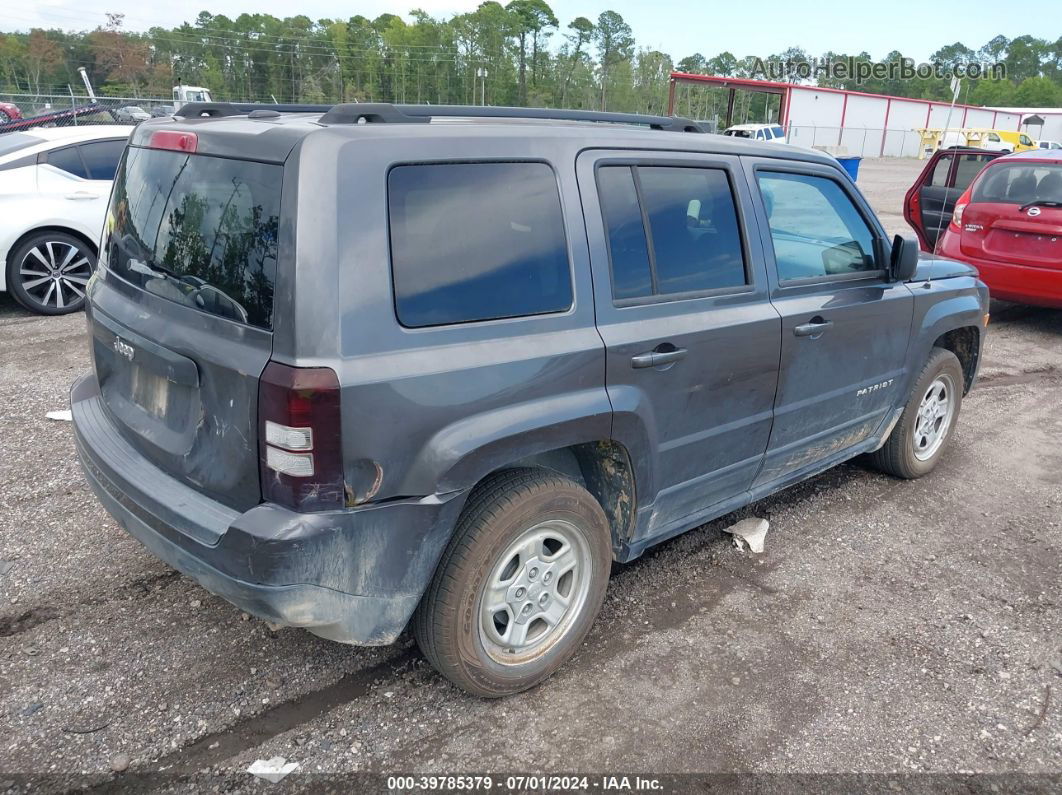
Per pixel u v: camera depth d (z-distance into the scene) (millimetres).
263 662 3027
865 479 4930
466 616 2611
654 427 3037
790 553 4004
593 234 2793
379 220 2293
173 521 2455
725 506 3686
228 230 2391
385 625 2492
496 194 2562
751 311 3348
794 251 3637
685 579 3730
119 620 3242
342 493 2277
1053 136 66812
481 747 2648
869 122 56594
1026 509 4582
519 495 2648
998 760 2674
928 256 5031
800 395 3709
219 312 2395
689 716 2824
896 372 4328
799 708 2885
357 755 2596
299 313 2176
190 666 2990
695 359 3113
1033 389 6781
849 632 3354
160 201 2727
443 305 2420
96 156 7961
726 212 3305
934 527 4332
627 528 3164
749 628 3359
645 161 3002
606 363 2789
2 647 3051
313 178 2209
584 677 3016
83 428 3029
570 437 2713
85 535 3855
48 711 2736
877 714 2867
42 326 7426
